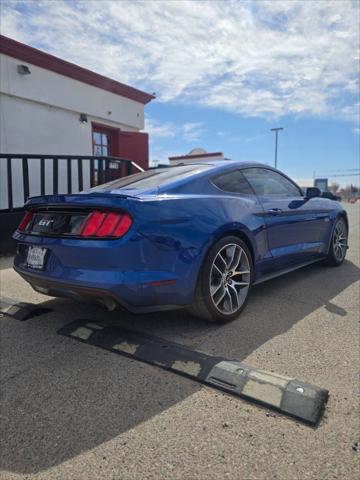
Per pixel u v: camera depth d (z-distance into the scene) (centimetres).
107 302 234
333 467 149
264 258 328
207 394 195
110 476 146
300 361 228
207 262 265
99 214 235
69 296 254
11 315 306
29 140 762
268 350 243
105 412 184
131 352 236
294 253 375
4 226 544
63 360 234
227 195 304
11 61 709
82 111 862
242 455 155
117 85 940
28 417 182
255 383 196
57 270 246
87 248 230
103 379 211
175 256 245
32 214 283
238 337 262
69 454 158
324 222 434
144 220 232
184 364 219
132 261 229
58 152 821
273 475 145
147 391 199
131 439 166
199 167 320
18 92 726
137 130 1055
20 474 148
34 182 763
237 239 292
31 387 206
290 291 369
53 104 793
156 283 236
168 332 271
